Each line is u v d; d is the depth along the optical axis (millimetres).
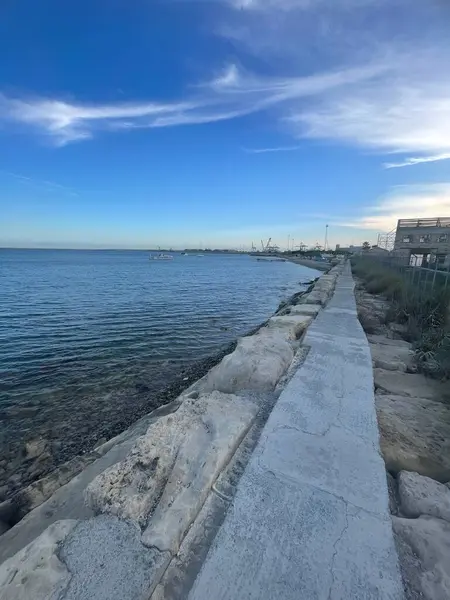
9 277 39938
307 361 3896
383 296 13570
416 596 1335
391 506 1925
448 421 3170
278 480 1878
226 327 14531
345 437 2316
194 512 1691
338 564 1381
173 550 1474
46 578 1334
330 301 9984
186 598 1304
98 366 9055
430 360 4883
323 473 1941
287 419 2543
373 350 5738
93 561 1408
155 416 3662
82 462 3248
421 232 20766
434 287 8578
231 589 1281
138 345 11281
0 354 10062
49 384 7691
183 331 13531
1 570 1389
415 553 1545
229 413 2643
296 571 1350
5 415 6117
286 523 1585
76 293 25594
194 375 8172
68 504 2279
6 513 2855
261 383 3266
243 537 1506
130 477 1915
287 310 8695
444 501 1904
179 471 1941
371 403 2828
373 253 38656
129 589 1287
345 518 1620
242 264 92375
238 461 2139
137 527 1599
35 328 13617
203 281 39125
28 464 4637
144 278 41438
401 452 2623
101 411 6273
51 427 5664
